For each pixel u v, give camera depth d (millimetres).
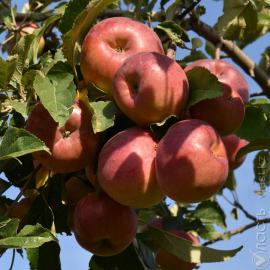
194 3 786
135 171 544
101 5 621
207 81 564
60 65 620
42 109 574
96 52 599
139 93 552
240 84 780
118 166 548
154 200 562
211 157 527
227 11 770
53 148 573
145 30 617
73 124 574
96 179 591
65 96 549
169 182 528
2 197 620
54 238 508
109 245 626
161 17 858
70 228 668
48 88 556
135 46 602
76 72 620
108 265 666
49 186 625
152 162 549
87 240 613
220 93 555
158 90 547
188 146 525
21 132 524
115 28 606
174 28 678
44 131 571
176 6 760
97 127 554
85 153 584
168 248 640
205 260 612
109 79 596
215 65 803
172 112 556
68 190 656
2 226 508
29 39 618
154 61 557
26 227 514
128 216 610
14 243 500
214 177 527
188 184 523
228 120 577
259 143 574
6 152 521
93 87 601
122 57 595
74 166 589
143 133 566
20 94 628
